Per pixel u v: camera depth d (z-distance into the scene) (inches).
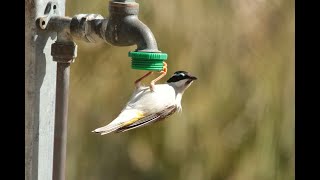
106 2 450.0
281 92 499.5
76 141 487.2
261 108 496.7
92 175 491.2
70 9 448.1
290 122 500.7
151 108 306.5
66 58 274.1
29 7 270.8
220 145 496.7
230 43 488.4
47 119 280.4
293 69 499.8
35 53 272.5
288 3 496.4
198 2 480.7
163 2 474.6
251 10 490.3
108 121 483.2
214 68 487.8
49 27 273.6
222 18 485.4
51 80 280.1
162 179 495.5
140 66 263.1
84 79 482.0
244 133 497.0
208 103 490.0
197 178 494.9
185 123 491.8
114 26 268.5
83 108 483.2
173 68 475.2
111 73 481.1
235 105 494.9
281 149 501.7
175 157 495.2
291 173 500.7
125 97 480.7
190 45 479.2
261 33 492.7
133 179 497.0
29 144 275.6
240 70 493.0
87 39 273.3
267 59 495.8
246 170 498.0
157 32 474.3
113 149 495.5
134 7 269.1
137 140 497.0
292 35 497.0
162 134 495.5
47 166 282.8
